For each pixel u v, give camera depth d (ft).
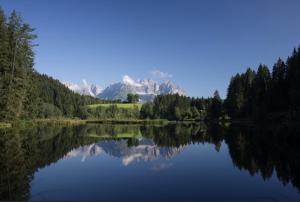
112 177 58.23
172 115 461.37
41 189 48.75
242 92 326.85
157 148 104.78
